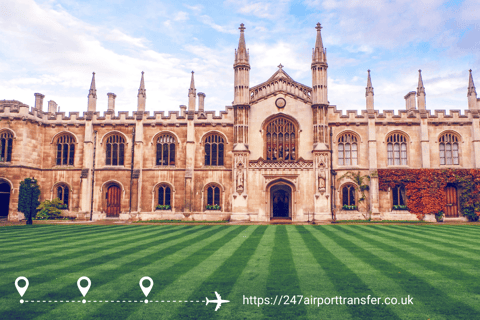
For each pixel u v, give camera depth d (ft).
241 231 78.54
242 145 114.93
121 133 123.44
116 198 122.62
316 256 45.27
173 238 64.90
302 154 116.26
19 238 65.00
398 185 117.29
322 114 114.93
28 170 117.29
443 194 113.80
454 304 26.86
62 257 44.75
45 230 81.71
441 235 68.64
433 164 117.29
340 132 119.14
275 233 73.67
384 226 91.50
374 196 114.11
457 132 118.32
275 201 122.31
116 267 38.81
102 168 121.70
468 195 114.32
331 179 115.85
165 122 122.93
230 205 118.32
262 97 119.24
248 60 119.85
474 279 33.63
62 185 123.13
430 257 44.39
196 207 118.93
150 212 119.55
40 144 123.65
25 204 114.83
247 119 116.98
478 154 116.26
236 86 118.21
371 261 41.91
